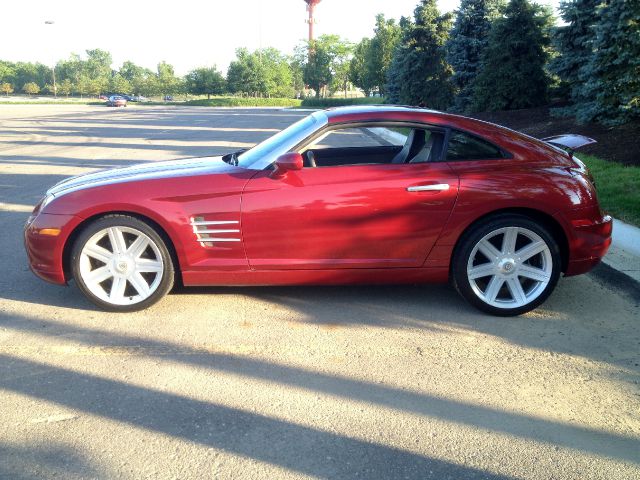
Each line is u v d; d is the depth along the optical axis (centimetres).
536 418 283
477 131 407
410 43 2541
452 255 404
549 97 1786
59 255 395
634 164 843
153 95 9606
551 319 402
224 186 391
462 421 280
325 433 270
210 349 354
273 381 317
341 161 480
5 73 11412
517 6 1684
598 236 406
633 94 1042
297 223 390
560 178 397
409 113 414
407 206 389
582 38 1395
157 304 424
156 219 387
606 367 334
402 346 360
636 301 434
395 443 262
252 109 5375
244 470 243
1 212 730
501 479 239
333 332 379
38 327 383
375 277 407
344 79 7762
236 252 396
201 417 281
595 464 249
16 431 268
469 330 384
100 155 1389
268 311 413
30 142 1759
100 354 346
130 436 265
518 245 401
